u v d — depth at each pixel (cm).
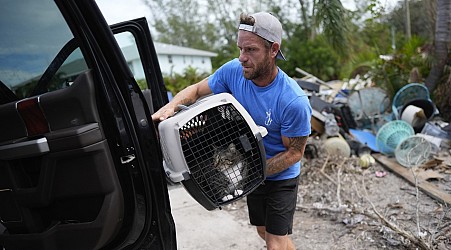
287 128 183
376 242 274
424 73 660
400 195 361
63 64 146
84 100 135
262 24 166
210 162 152
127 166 144
